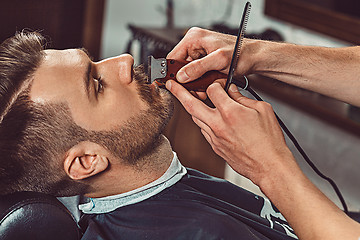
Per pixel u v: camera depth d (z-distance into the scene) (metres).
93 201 1.18
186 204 1.16
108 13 3.79
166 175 1.19
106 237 1.14
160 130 1.13
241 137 1.00
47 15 3.43
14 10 3.31
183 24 3.19
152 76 1.06
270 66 1.18
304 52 1.20
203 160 2.53
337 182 2.47
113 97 1.08
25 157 1.03
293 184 0.98
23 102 1.01
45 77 1.03
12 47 1.04
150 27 3.09
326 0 2.84
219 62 1.05
